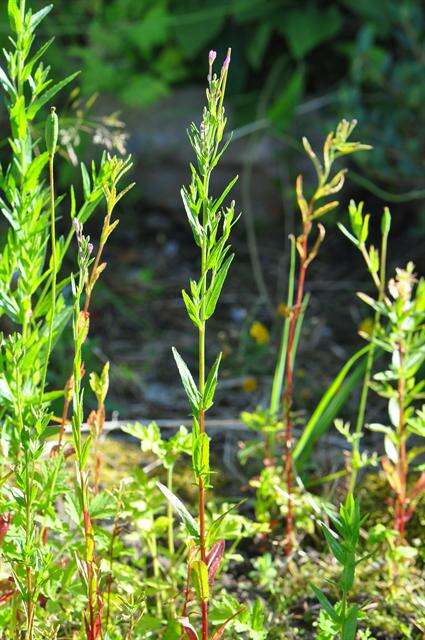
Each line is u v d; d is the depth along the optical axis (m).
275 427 2.80
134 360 4.52
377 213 5.84
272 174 5.87
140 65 6.32
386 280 5.27
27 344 2.01
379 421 3.80
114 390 4.14
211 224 1.76
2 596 2.04
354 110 5.40
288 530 2.77
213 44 6.40
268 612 2.63
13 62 1.91
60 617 2.27
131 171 5.93
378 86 5.79
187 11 6.34
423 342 2.63
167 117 5.96
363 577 2.71
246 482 3.33
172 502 1.83
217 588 2.72
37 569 1.90
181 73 6.16
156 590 2.36
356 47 5.71
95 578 1.94
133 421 3.79
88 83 5.86
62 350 3.99
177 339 4.75
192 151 5.92
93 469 3.19
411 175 5.33
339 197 5.77
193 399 1.79
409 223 5.79
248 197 5.93
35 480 2.00
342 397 3.07
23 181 1.97
